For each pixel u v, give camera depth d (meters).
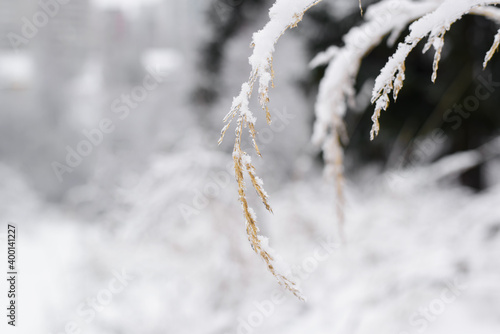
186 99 8.30
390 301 2.57
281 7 0.69
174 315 3.23
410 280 2.60
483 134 5.60
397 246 3.23
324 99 1.41
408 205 3.72
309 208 4.36
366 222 3.57
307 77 6.05
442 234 3.07
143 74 18.64
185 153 3.65
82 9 19.70
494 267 2.55
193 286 3.52
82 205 6.44
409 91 5.33
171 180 3.53
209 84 7.81
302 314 3.05
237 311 3.14
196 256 3.88
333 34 5.57
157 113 13.32
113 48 20.19
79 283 4.41
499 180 5.91
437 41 0.67
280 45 7.78
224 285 3.34
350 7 5.29
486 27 5.11
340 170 1.57
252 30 7.02
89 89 24.97
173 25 13.60
